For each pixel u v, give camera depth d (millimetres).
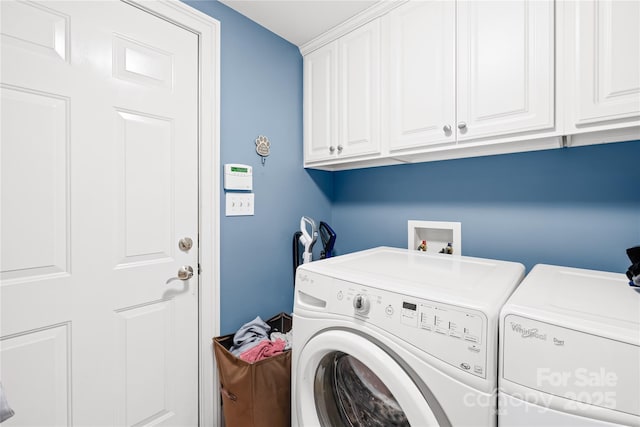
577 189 1192
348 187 2020
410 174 1702
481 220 1442
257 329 1506
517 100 1032
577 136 1034
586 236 1171
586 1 903
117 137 1139
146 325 1226
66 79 1017
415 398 764
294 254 1805
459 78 1167
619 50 853
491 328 682
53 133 996
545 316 631
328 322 993
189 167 1358
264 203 1674
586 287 860
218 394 1450
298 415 1097
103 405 1105
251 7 1478
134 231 1188
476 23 1122
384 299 857
